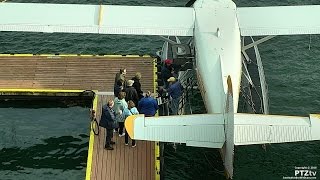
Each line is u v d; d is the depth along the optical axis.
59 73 21.19
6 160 18.00
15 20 20.88
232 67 18.23
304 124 15.40
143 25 21.05
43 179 17.28
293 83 22.47
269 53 24.56
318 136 15.07
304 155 18.19
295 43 25.27
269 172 17.44
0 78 20.81
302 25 21.17
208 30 20.06
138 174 16.53
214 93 17.47
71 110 20.42
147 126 15.53
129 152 17.33
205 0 22.22
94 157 17.09
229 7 21.69
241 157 18.02
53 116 20.11
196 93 21.02
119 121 17.22
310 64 23.84
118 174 16.50
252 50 22.94
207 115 15.86
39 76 21.00
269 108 20.86
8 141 18.83
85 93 20.14
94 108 19.25
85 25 20.88
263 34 20.94
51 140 18.95
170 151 18.34
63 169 17.73
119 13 21.53
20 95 20.23
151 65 21.80
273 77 22.88
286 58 24.23
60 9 21.55
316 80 22.69
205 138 15.30
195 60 20.22
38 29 20.62
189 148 18.45
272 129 15.29
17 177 17.33
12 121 19.83
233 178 17.16
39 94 20.19
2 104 20.53
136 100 18.11
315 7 22.05
